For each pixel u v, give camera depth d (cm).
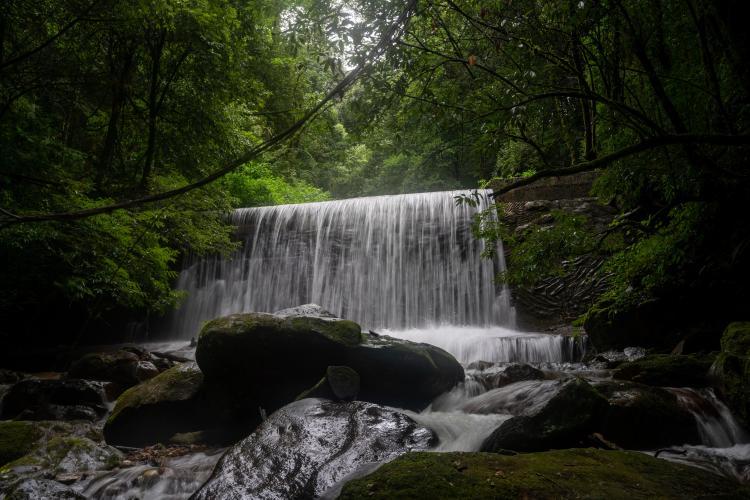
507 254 1275
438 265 1362
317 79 1209
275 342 639
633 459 353
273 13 391
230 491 377
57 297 1411
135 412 627
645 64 431
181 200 1294
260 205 2012
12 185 1027
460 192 1402
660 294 867
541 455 353
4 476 458
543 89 420
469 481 293
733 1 382
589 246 640
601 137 689
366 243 1461
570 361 981
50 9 1074
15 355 1285
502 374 714
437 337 1150
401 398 661
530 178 342
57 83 1169
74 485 459
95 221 1084
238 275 1570
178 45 1440
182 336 1565
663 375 634
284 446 434
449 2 389
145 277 1263
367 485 291
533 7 414
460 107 409
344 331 663
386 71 394
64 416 741
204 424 650
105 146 1462
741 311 798
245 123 1803
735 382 522
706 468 432
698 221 743
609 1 421
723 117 508
